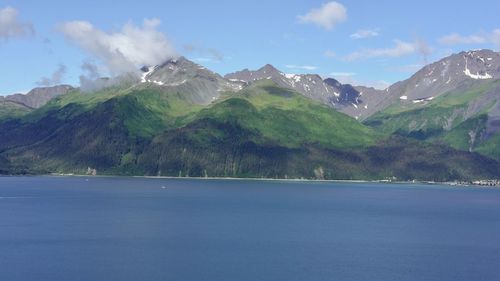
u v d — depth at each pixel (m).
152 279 120.19
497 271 131.50
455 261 141.50
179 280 119.81
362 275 126.00
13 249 148.62
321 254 147.38
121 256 141.12
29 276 121.25
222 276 123.44
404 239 174.38
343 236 177.88
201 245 157.12
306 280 121.31
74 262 133.88
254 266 132.62
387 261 140.25
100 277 121.06
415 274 127.81
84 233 175.00
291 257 142.88
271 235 177.12
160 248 151.88
